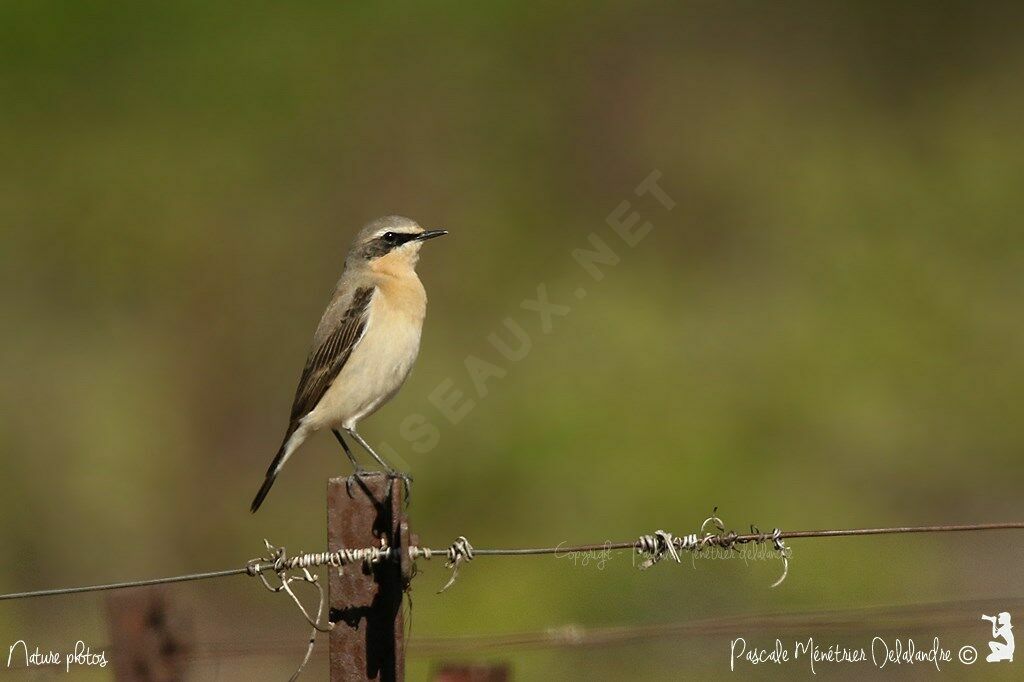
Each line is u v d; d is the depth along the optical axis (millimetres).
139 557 13766
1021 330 15516
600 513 13391
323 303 16594
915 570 12188
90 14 18906
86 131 17906
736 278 16812
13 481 14250
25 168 17406
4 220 16812
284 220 17250
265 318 16375
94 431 14727
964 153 18469
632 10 20219
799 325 15758
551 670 10375
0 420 14680
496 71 19062
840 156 18609
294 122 18312
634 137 18797
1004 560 12375
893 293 16266
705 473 13727
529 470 13828
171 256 16719
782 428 14391
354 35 19172
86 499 14211
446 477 13977
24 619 12102
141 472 14484
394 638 5871
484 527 13422
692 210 17812
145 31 18953
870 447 14289
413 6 19469
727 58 20125
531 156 18375
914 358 15336
